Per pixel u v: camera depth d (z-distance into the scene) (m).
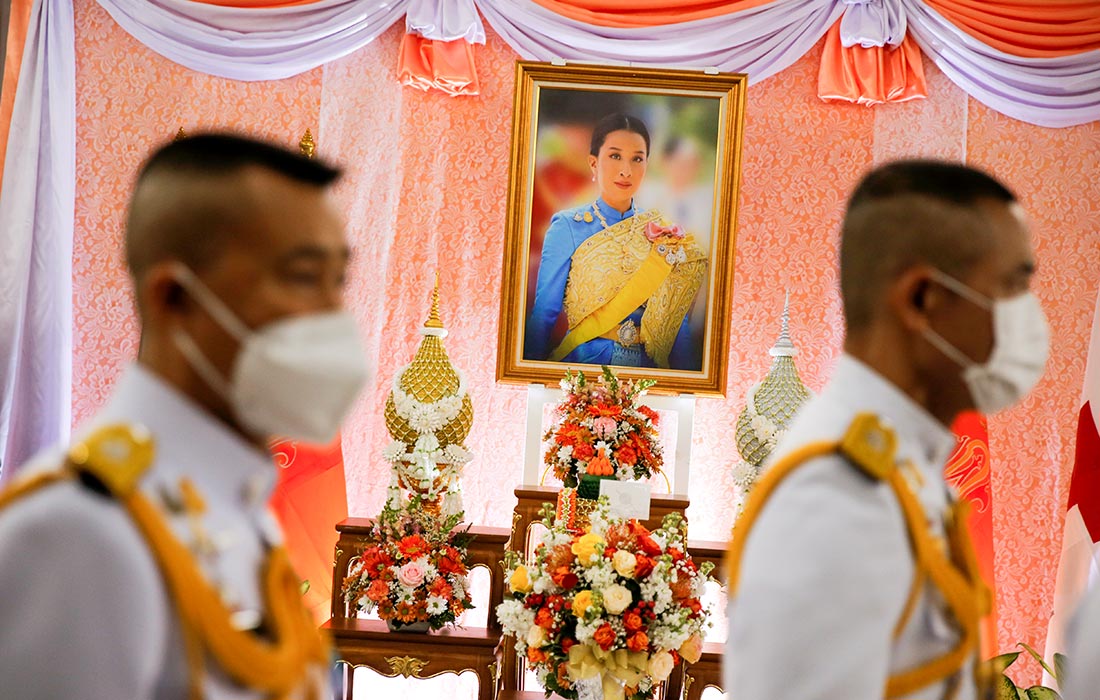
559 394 4.01
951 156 4.18
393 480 3.67
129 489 0.82
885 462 1.05
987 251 1.12
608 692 2.91
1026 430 4.16
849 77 4.11
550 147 4.09
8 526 0.78
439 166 4.24
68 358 4.11
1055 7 4.07
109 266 4.20
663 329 4.04
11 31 4.05
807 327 4.21
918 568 1.05
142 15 4.07
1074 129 4.18
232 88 4.22
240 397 0.94
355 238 4.18
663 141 4.07
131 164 4.21
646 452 3.59
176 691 0.82
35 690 0.76
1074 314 4.16
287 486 4.05
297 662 0.92
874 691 0.95
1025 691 2.90
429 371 3.65
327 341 0.95
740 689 1.01
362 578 3.50
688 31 4.10
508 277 4.04
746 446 3.71
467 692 4.17
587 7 4.12
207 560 0.88
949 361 1.14
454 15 4.09
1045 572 4.12
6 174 3.98
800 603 0.97
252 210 0.93
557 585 3.02
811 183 4.23
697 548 3.64
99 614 0.77
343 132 4.21
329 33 4.13
